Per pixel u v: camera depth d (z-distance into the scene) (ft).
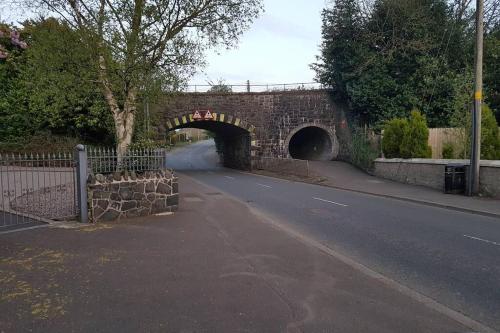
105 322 13.83
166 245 23.98
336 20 93.91
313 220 34.68
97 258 21.07
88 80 44.11
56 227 28.27
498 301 16.70
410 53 90.43
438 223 33.42
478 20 46.75
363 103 92.94
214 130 138.31
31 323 13.71
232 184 69.77
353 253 24.06
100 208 30.78
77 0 41.24
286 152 109.09
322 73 103.04
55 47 42.04
